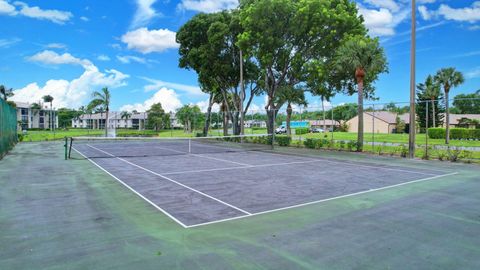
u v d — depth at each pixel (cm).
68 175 1123
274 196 807
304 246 481
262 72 2886
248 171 1222
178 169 1273
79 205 719
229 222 598
